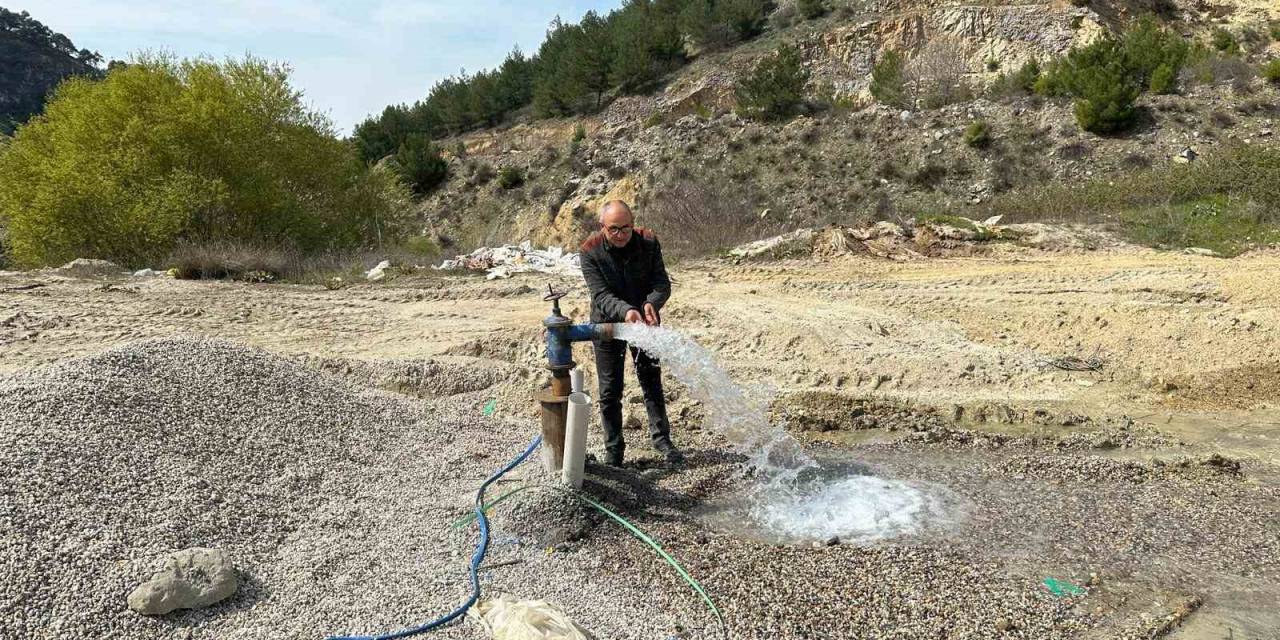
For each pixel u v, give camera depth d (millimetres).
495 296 11688
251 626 3143
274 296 11820
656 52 45719
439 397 6766
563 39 51812
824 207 25094
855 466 5312
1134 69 25531
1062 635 3275
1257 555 3928
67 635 2957
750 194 26906
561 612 3211
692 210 19062
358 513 4215
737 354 8273
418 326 9508
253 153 18266
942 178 24719
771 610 3441
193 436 4535
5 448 3889
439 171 41812
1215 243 13508
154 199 16328
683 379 5410
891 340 8359
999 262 12852
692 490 4781
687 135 32844
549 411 4559
